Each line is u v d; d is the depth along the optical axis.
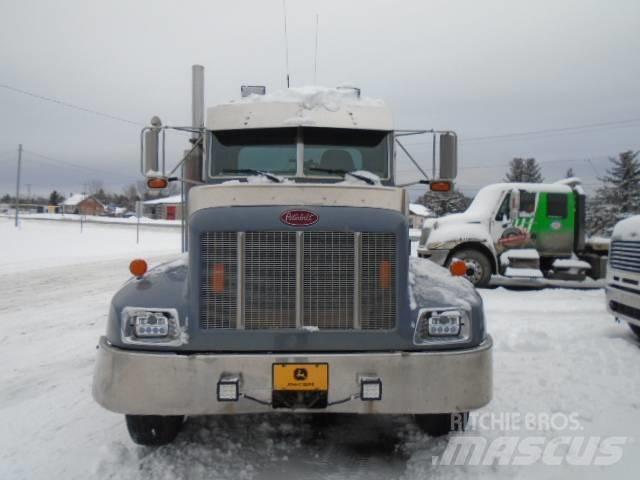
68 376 5.06
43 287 11.50
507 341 6.03
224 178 4.40
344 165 4.47
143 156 4.35
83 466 3.20
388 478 3.06
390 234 2.97
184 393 2.85
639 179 40.69
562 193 11.33
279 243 2.93
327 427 3.79
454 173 4.65
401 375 2.91
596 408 4.07
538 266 10.99
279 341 2.92
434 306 3.05
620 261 6.15
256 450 3.42
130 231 37.09
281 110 4.42
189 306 2.94
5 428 3.80
